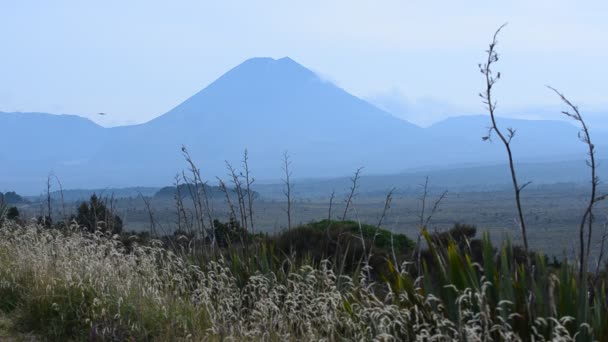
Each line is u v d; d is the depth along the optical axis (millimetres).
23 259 10492
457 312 6516
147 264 9727
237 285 9359
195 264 10000
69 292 8758
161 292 8797
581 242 6273
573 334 5996
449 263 6770
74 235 11211
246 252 10148
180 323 8102
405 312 6680
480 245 10227
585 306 6039
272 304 7832
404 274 7223
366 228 13742
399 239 13664
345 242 11320
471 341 5840
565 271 6238
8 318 8945
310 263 10203
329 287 8297
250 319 8227
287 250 11469
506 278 6340
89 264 9438
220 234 12047
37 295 8961
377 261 10812
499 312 6238
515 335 5766
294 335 7762
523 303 6180
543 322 5879
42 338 8359
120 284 8898
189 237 11305
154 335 7992
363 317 7188
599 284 7059
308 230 11805
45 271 9555
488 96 6273
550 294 6102
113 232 13633
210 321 8141
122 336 7777
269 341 7598
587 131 6145
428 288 6840
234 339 7613
